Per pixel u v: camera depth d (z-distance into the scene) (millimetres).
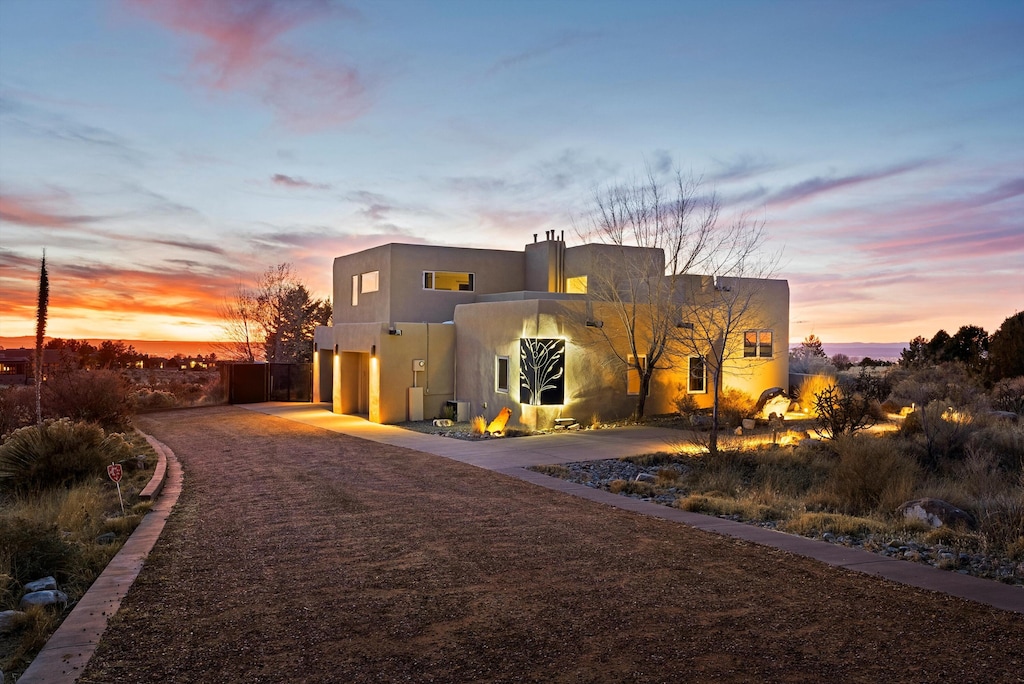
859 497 10398
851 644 4695
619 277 22703
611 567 6578
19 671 4395
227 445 16969
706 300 22391
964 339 31297
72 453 11891
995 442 14383
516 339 19844
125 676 4238
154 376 48250
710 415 19484
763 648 4629
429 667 4355
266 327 37344
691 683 4113
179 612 5371
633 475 12656
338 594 5801
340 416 24391
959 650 4586
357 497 10203
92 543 7586
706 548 7293
